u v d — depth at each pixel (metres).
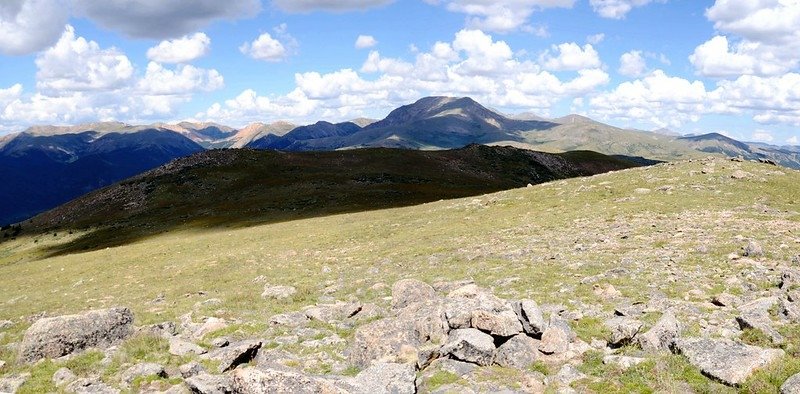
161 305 30.83
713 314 17.91
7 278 61.16
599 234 37.22
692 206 44.22
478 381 13.99
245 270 42.84
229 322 22.94
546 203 55.81
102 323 20.19
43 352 18.36
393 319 17.98
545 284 24.75
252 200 110.38
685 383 12.52
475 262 33.41
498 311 17.16
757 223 35.19
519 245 37.06
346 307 23.31
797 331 14.95
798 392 10.64
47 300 40.81
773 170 55.25
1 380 16.31
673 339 14.74
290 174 135.00
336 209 91.88
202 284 38.06
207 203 115.19
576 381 13.38
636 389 12.46
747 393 11.49
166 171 144.62
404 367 14.55
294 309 25.55
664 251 29.47
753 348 13.24
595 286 22.72
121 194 133.38
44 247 101.56
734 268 24.20
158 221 105.06
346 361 16.94
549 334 15.77
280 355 17.58
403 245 45.03
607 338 16.25
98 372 16.78
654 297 20.69
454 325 17.06
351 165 148.88
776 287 20.67
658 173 59.50
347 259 42.06
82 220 119.31
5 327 27.47
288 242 56.94
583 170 188.88
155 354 18.38
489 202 62.19
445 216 58.97
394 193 107.06
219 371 16.20
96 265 59.88
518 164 178.12
